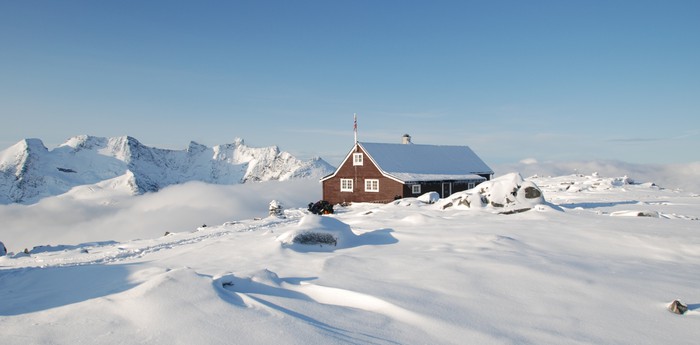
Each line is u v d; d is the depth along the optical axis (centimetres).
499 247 1091
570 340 536
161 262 1048
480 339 530
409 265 903
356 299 669
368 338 512
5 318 541
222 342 468
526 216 1705
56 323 514
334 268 891
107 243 1962
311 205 2902
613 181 4469
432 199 2748
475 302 667
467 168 4875
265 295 649
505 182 2100
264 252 1092
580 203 2820
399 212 2203
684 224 1429
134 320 516
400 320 588
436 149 4981
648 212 1700
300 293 709
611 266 912
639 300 692
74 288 692
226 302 571
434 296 688
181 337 476
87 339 471
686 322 604
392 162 4281
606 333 562
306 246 1164
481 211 1975
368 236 1329
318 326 533
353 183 4331
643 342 537
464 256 979
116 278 729
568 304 668
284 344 471
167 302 555
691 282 793
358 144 4294
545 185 4597
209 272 888
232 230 1988
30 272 801
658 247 1088
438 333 544
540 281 782
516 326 577
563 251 1071
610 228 1330
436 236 1267
